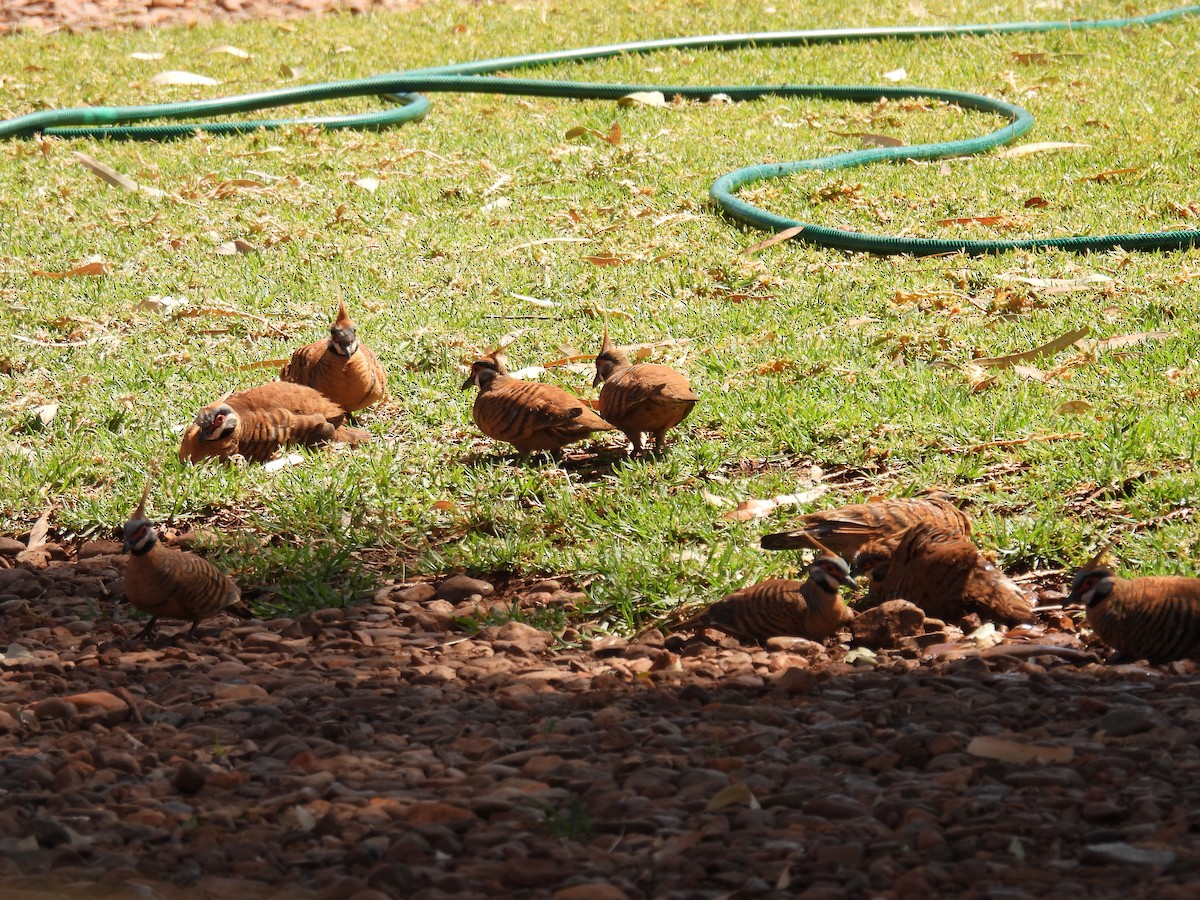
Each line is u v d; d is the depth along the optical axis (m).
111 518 10.84
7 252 17.11
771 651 8.26
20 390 13.28
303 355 12.40
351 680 7.98
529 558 9.78
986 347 12.76
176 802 6.35
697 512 10.00
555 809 6.11
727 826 5.91
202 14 31.05
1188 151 18.17
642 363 11.56
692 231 16.69
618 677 7.94
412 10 30.86
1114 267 14.55
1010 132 19.44
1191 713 6.75
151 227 17.81
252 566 9.89
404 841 5.80
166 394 13.13
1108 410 10.99
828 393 11.88
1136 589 7.76
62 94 24.31
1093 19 26.52
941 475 10.30
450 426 12.26
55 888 5.54
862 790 6.16
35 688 7.94
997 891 5.21
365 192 18.91
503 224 17.47
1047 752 6.33
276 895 5.46
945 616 8.61
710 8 28.89
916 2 28.20
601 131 21.05
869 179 18.12
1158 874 5.25
